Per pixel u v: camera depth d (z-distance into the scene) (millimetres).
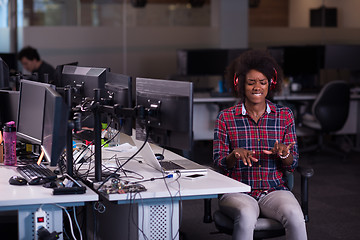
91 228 3365
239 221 2523
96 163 2645
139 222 2443
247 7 9086
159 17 9023
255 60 2842
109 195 2357
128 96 2688
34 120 2848
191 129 2439
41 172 2758
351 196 5016
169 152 3420
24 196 2314
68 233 3312
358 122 7355
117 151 3436
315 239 3811
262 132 2883
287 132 2908
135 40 8922
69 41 8531
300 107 6691
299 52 7496
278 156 2871
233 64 3156
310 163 6543
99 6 8672
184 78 8516
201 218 4266
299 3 9680
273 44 9664
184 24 9141
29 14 8273
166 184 2561
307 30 9664
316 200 4863
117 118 2785
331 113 6465
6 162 3045
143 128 2699
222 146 2902
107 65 8797
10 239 3518
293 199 2699
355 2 9352
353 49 7668
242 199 2662
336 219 4289
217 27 9203
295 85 7336
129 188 2441
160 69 9109
